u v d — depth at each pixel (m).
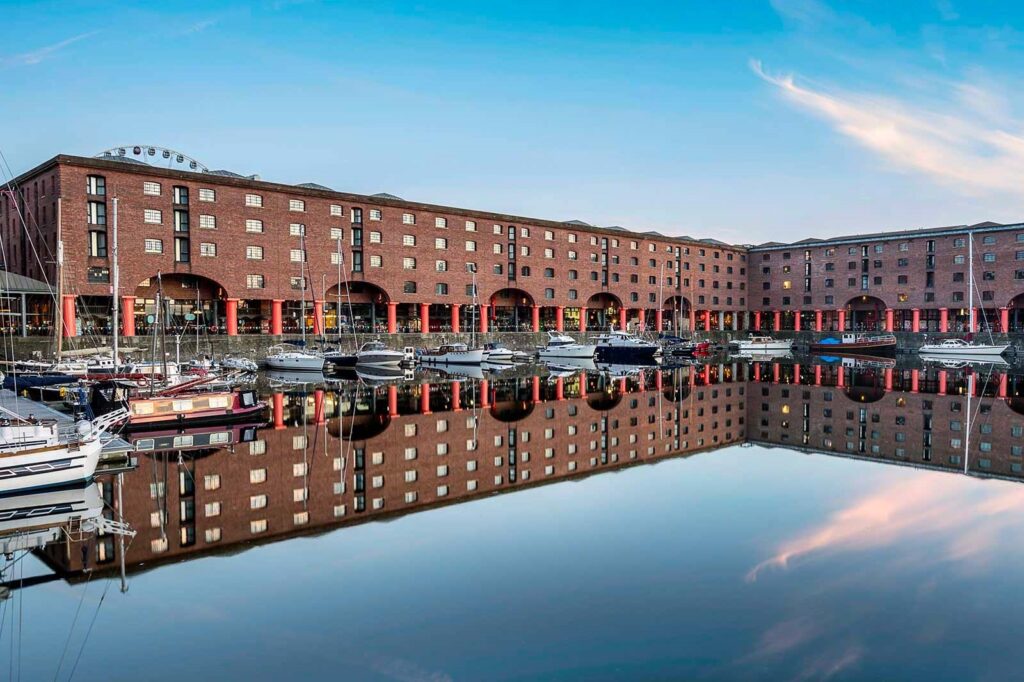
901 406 37.91
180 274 67.62
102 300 65.56
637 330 109.31
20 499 17.83
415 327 87.31
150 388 36.22
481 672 8.89
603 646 9.53
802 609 10.70
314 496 18.11
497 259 92.69
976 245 102.00
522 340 93.25
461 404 38.66
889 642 9.56
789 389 47.41
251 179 72.38
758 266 127.75
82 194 60.84
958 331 100.88
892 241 110.44
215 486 19.28
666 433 28.66
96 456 19.91
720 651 9.35
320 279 76.25
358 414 34.38
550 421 31.94
